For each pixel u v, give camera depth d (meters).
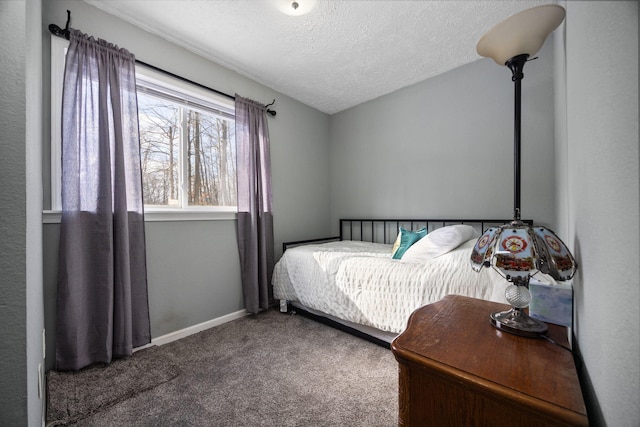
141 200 1.78
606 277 0.43
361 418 1.21
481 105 2.38
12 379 0.57
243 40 2.03
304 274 2.25
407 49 2.17
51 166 1.50
